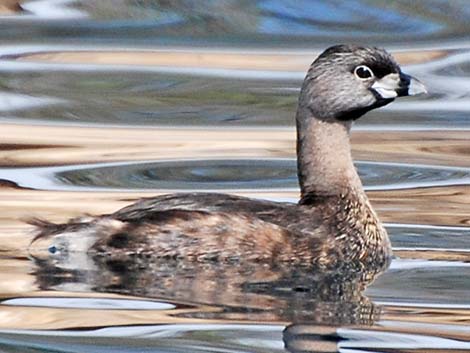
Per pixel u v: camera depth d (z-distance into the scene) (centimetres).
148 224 1472
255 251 1472
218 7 2684
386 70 1570
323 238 1494
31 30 2572
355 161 1948
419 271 1455
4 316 1267
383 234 1526
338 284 1405
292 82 2339
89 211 1659
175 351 1177
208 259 1466
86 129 2102
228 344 1195
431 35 2567
